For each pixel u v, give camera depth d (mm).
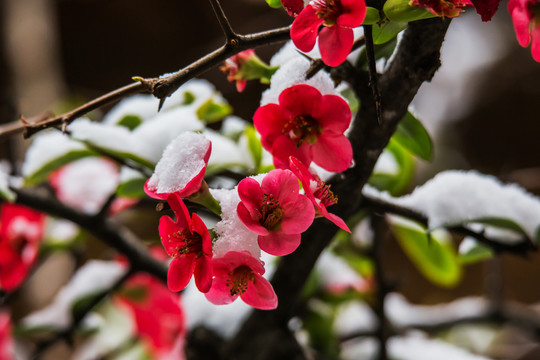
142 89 659
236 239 647
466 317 1173
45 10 1856
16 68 1693
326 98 664
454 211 779
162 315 985
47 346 886
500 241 801
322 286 974
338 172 690
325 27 646
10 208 879
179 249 644
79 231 963
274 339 784
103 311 1144
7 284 875
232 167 812
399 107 695
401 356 989
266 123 672
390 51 702
